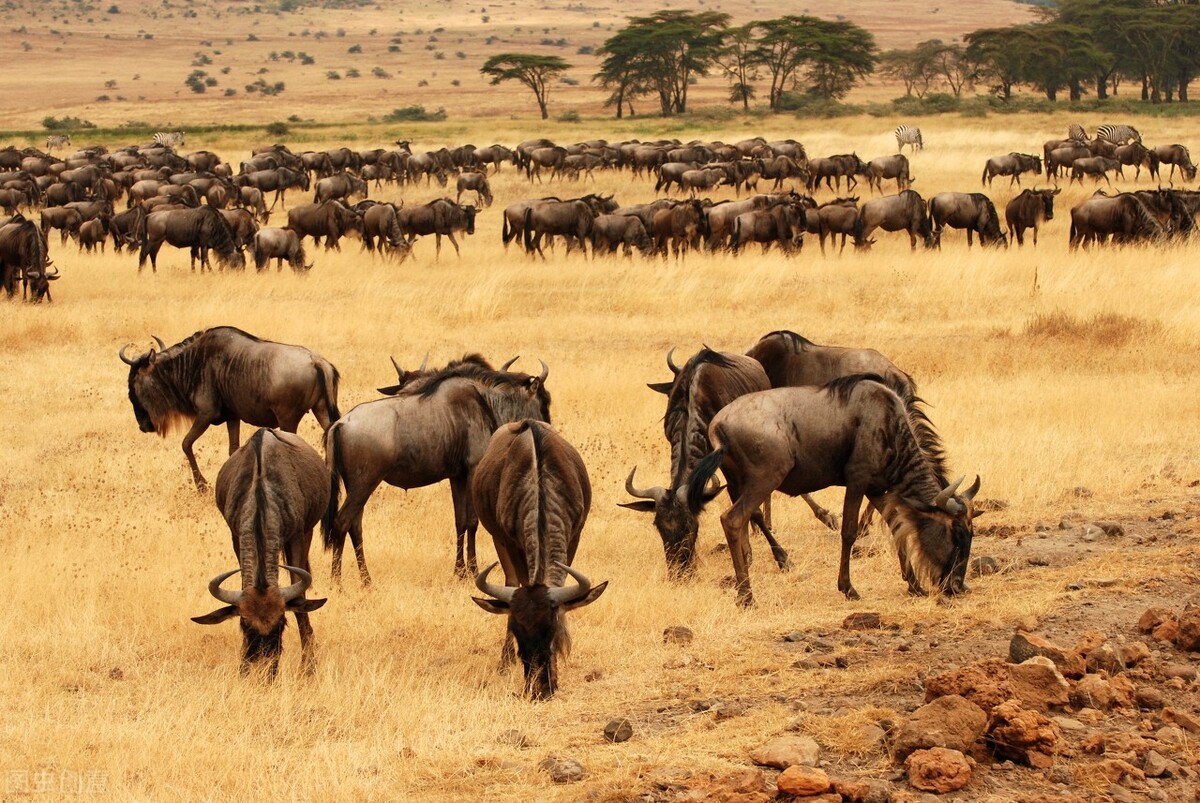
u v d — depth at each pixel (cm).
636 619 2380
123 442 4031
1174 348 4797
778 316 5912
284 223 11844
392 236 8506
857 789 1554
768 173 12594
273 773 1748
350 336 5509
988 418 3800
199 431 3475
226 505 2291
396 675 2144
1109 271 6662
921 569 2444
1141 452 3469
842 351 2973
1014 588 2405
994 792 1572
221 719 1953
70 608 2498
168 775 1767
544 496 2061
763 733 1784
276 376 3375
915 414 2545
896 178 12644
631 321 5825
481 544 3041
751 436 2442
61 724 1959
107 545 2948
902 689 1903
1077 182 13050
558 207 8625
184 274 7712
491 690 2061
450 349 5253
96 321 5825
